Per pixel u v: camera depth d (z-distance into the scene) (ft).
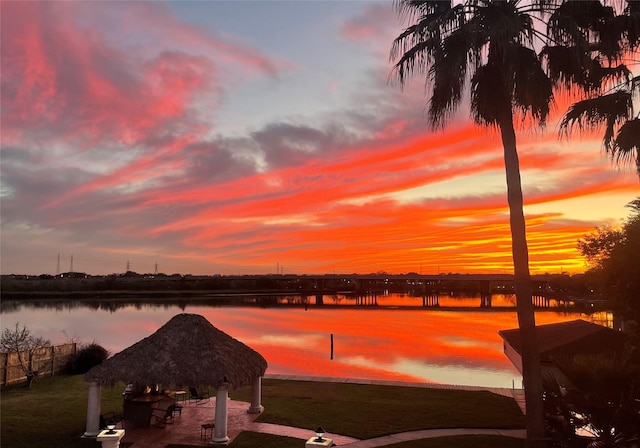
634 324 59.72
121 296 613.93
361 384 79.61
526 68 46.24
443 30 47.73
